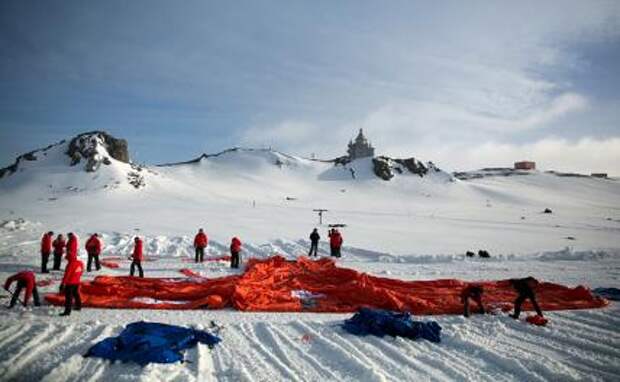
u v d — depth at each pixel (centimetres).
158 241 2752
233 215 5356
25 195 7269
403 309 1203
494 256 2392
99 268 1811
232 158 13550
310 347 909
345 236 3606
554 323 1101
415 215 6575
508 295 1377
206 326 1024
